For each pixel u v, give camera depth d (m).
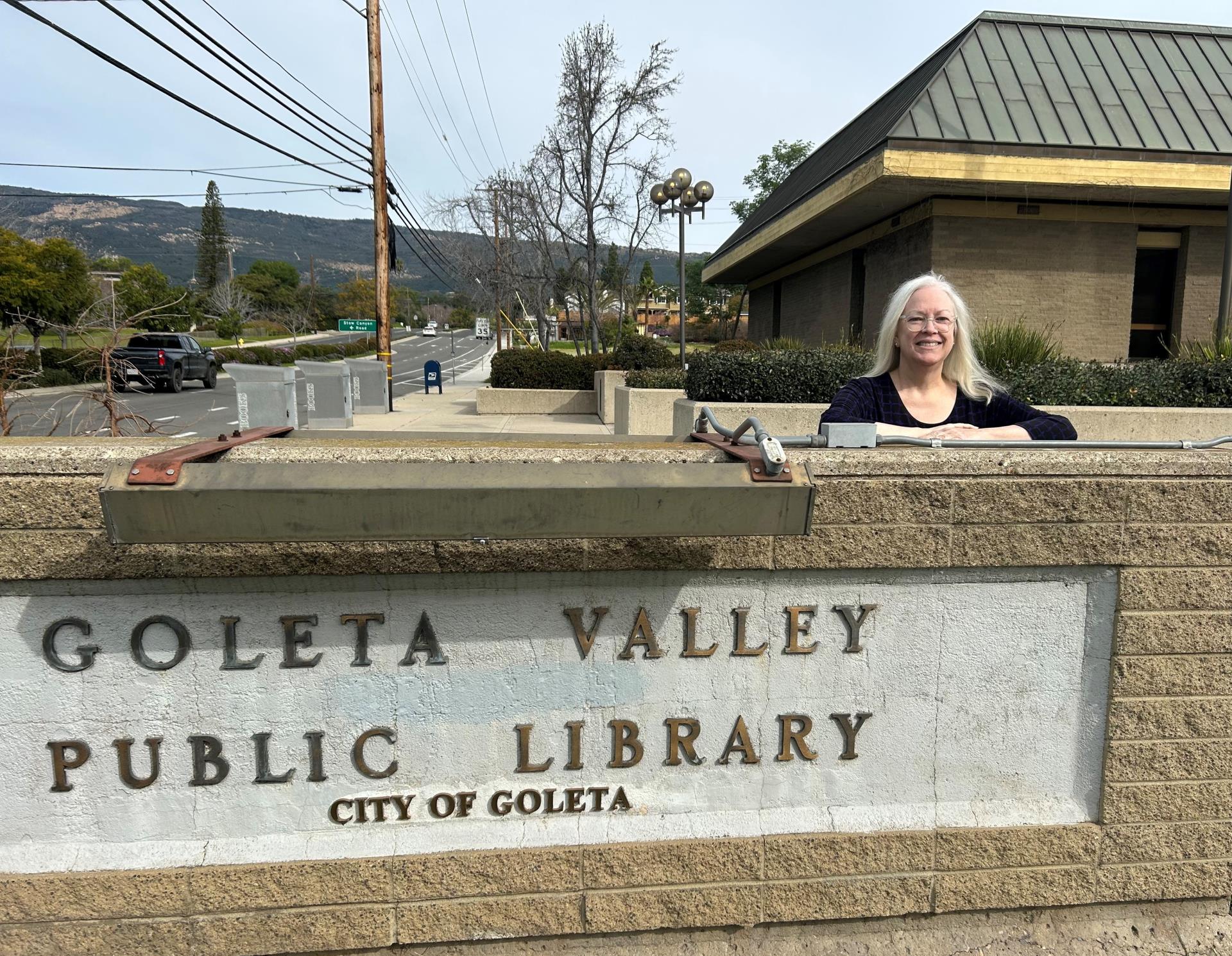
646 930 2.21
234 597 1.96
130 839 2.04
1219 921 2.40
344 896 2.08
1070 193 13.60
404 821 2.12
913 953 2.26
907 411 2.65
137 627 1.95
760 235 19.34
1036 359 8.97
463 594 2.03
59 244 25.61
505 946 2.19
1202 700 2.25
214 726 2.01
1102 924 2.37
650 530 1.79
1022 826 2.27
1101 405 8.46
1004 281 14.41
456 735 2.09
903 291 2.64
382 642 2.03
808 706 2.19
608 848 2.14
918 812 2.26
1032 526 2.11
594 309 25.91
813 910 2.24
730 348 14.51
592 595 2.07
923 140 12.59
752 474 1.80
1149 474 2.12
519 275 31.06
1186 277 14.78
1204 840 2.32
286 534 1.68
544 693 2.10
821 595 2.14
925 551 2.10
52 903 2.00
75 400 14.61
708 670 2.14
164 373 22.81
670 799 2.19
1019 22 14.95
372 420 15.84
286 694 2.02
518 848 2.13
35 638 1.92
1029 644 2.22
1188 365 8.76
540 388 18.67
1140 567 2.17
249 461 1.94
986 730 2.25
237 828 2.07
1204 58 14.77
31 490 1.83
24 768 1.98
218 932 2.06
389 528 1.70
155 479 1.62
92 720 1.98
